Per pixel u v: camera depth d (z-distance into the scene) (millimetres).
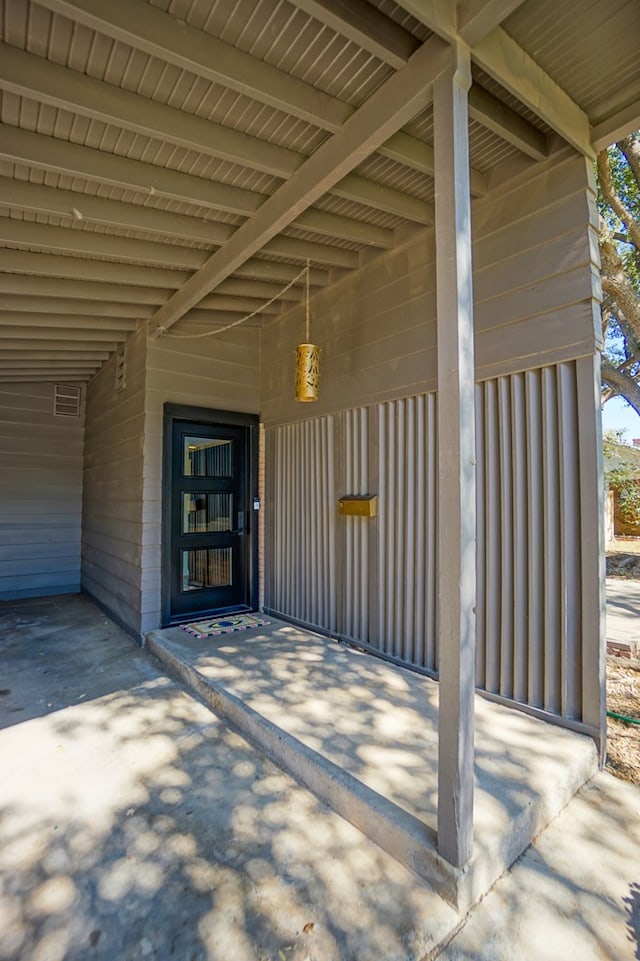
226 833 1897
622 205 5352
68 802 2090
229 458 4891
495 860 1680
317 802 2072
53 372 5969
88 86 1931
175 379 4426
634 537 10789
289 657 3457
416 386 3295
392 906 1570
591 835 1911
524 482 2668
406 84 1862
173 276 3715
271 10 1692
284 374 4629
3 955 1415
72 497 6707
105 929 1501
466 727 1592
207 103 2102
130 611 4449
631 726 2760
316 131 2279
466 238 1683
